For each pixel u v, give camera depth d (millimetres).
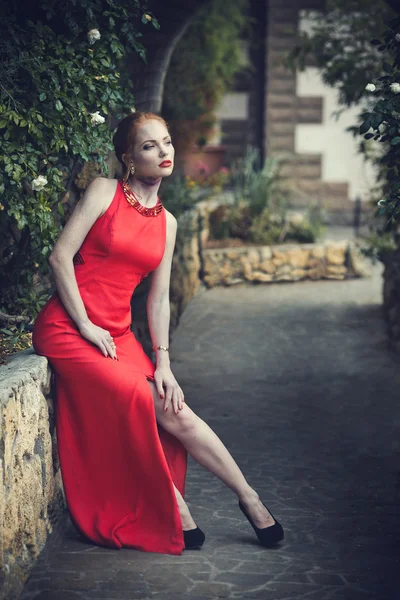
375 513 4035
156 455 3453
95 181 3527
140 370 3547
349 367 7031
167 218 3676
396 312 7660
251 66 14250
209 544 3625
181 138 10445
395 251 8430
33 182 3814
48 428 3529
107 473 3557
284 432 5367
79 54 4250
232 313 8961
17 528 3113
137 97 6320
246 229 10945
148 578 3275
